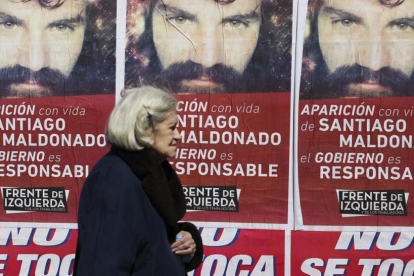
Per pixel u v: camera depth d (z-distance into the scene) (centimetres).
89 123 382
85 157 383
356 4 369
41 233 384
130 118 239
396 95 370
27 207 384
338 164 373
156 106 241
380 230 373
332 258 375
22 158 384
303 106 373
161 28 377
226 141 377
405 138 370
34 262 384
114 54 379
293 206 376
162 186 245
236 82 376
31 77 382
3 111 383
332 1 370
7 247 385
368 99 371
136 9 377
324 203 374
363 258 374
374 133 371
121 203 234
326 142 373
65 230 383
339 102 372
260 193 377
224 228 379
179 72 377
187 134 378
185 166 379
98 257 230
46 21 380
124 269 232
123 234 232
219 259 379
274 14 372
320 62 371
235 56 375
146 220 238
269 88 374
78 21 379
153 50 378
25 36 382
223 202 379
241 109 376
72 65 381
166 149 246
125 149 242
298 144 374
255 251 378
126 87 379
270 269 378
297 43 372
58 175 383
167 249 242
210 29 375
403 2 367
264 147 376
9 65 382
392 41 369
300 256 376
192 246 264
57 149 383
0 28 382
